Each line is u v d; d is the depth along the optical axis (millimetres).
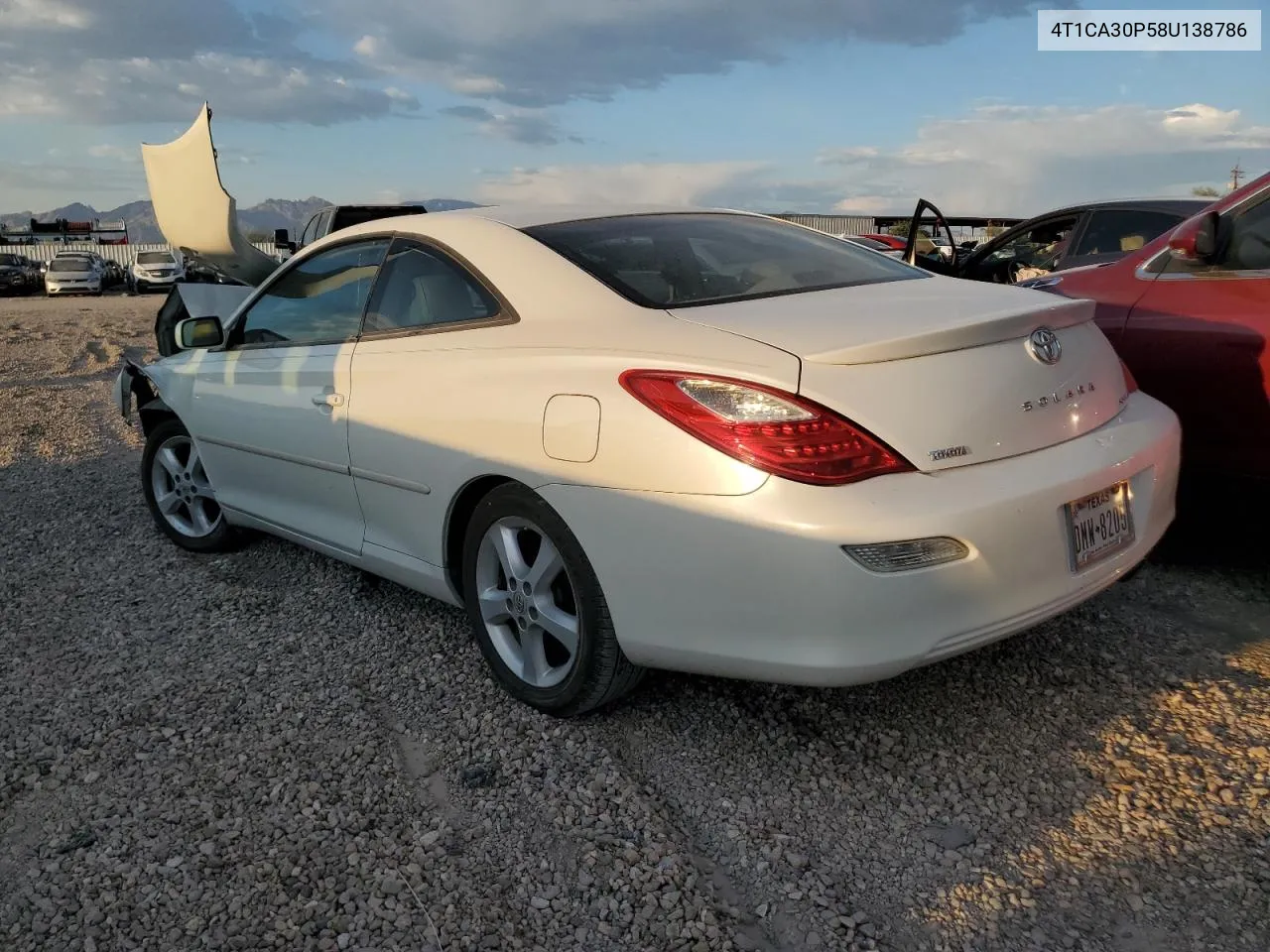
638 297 2795
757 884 2240
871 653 2268
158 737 2945
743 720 2902
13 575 4430
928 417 2322
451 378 2998
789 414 2277
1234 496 3668
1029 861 2266
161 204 6043
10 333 16844
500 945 2076
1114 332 3895
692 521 2375
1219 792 2461
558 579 2869
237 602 4004
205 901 2230
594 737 2846
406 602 3904
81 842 2453
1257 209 3600
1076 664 3129
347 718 3023
